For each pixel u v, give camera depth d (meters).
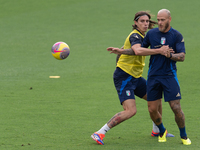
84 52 53.31
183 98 29.64
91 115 25.27
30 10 90.50
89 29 70.69
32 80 37.81
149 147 18.66
